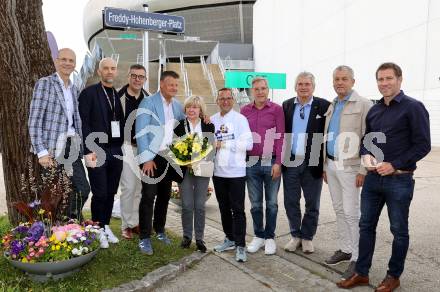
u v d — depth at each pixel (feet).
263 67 106.63
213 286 11.43
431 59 47.98
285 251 14.51
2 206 20.35
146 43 28.48
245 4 148.46
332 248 14.75
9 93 12.78
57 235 10.80
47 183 12.47
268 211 14.32
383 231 16.52
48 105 11.85
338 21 68.13
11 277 10.74
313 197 14.05
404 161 10.25
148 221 13.32
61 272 10.69
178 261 12.77
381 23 56.95
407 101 10.44
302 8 81.30
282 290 11.22
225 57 116.06
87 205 20.52
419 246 14.67
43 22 13.44
